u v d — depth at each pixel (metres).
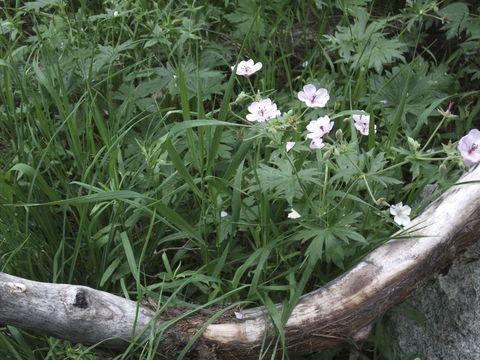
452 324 1.03
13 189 1.09
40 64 1.29
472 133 1.00
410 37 1.37
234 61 1.35
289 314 0.99
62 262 1.08
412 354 1.05
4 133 1.22
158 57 1.35
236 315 1.01
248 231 1.11
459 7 1.33
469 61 1.34
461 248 1.03
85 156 1.15
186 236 1.08
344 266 1.06
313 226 1.02
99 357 1.04
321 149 1.08
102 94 1.28
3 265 1.09
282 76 1.34
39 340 1.07
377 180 1.03
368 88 1.28
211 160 1.05
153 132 1.15
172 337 0.99
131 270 1.01
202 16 1.36
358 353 1.05
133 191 1.08
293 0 1.39
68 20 1.33
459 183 1.00
